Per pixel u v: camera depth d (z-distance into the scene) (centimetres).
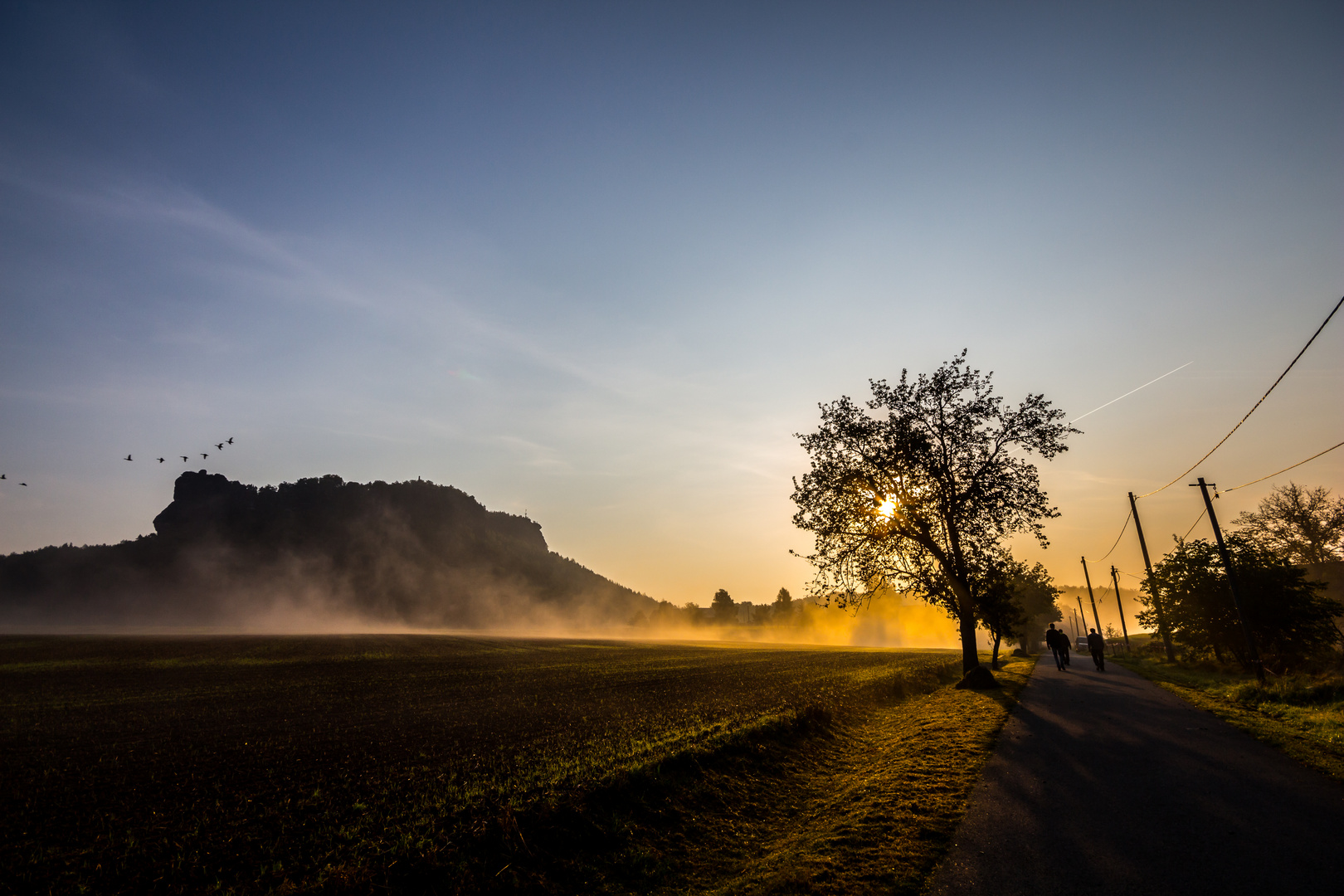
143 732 2353
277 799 1341
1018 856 810
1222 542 2817
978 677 2825
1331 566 5925
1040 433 3036
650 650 8962
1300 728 1552
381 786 1402
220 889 884
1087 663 4703
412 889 811
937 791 1124
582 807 1038
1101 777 1166
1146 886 704
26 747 2059
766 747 1552
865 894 735
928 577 3067
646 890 855
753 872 886
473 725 2280
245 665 5731
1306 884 690
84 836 1148
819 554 3350
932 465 3045
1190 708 2022
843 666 4697
